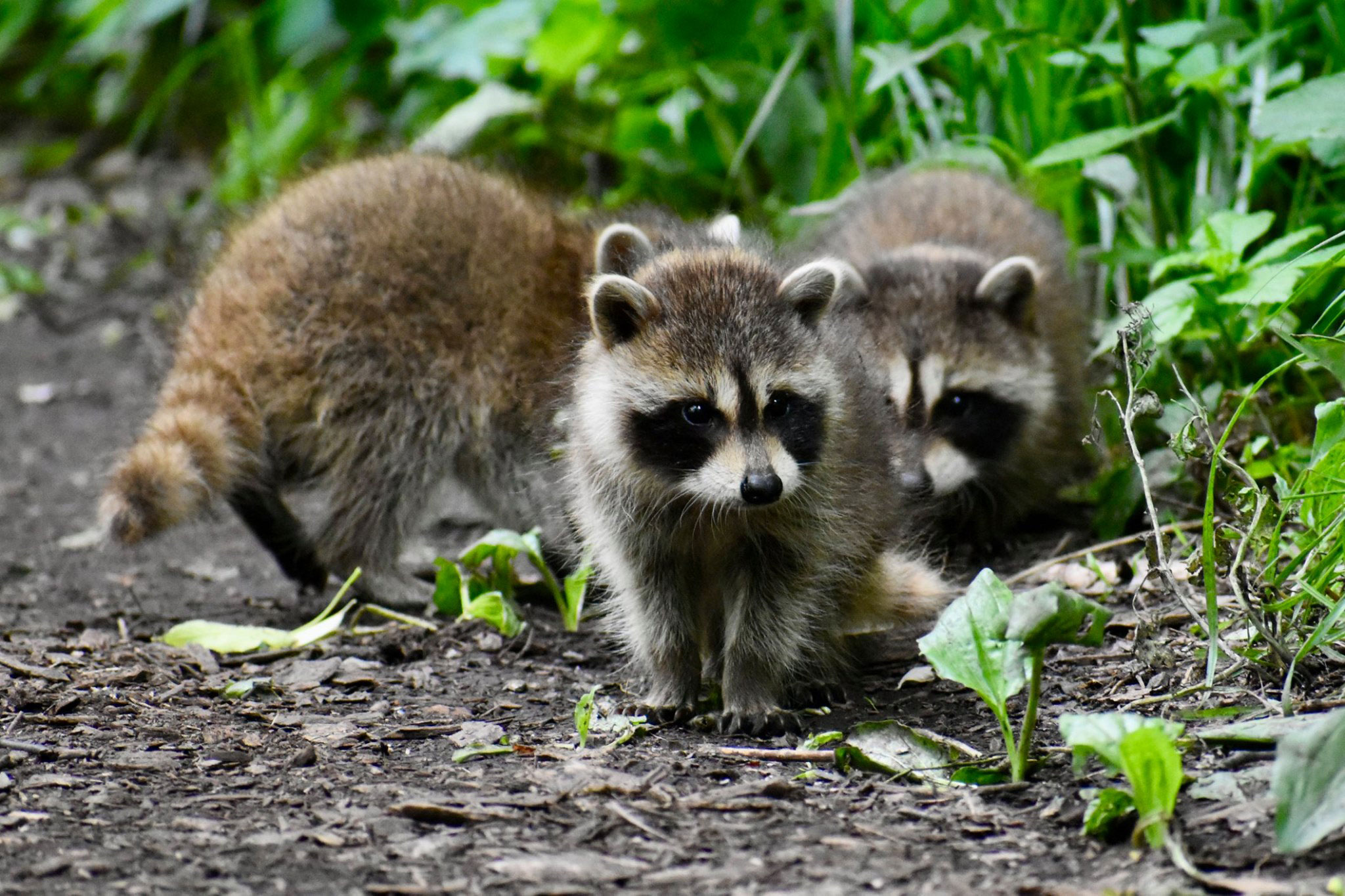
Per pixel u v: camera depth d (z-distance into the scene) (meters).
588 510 7.23
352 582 8.58
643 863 4.86
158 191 18.05
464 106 13.54
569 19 13.28
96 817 5.26
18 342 14.88
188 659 7.48
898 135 12.09
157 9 17.12
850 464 7.04
